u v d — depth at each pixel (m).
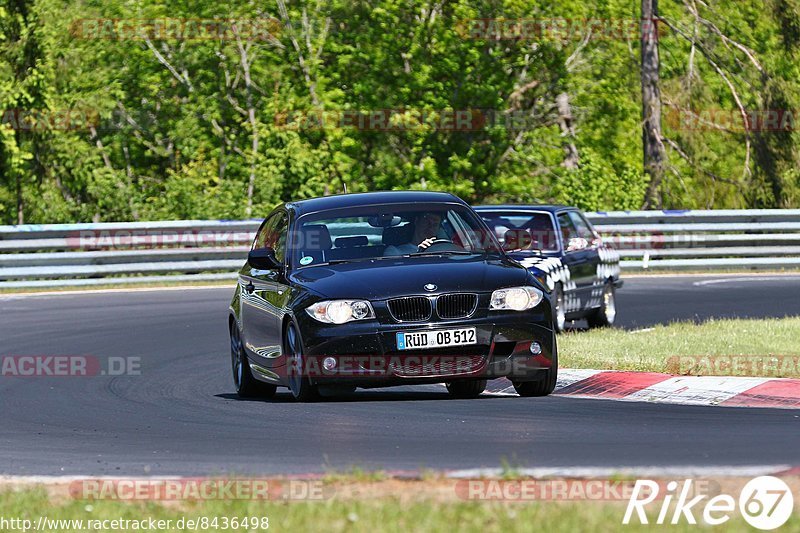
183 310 58.16
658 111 101.44
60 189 107.88
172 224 72.19
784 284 67.94
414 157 104.00
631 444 24.06
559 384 33.75
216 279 72.62
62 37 106.44
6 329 52.00
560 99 107.94
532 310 30.47
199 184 96.88
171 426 29.08
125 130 109.75
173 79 107.75
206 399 34.09
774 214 79.38
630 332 45.81
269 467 23.00
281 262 32.94
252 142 104.94
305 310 30.22
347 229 33.09
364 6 102.62
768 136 107.00
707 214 78.44
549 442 24.59
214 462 23.88
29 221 102.19
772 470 20.34
